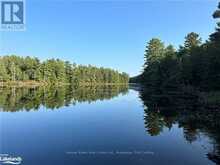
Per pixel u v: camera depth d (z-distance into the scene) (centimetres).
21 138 1967
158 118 2738
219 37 4184
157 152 1599
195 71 5512
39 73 14362
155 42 9256
